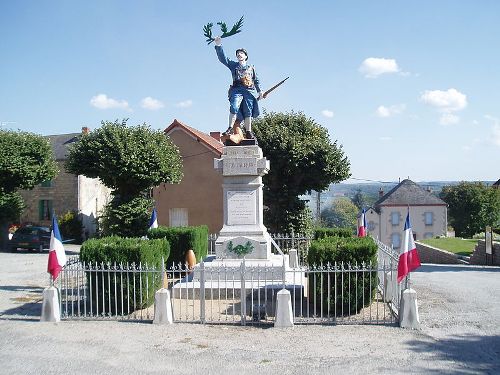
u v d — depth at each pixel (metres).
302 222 29.55
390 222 67.12
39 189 42.16
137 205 28.80
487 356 8.50
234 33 14.77
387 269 11.08
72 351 8.94
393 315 11.24
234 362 8.30
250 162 14.35
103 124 28.73
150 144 28.48
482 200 61.91
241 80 14.88
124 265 11.51
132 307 11.75
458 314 11.66
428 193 67.44
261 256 14.19
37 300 13.79
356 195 93.94
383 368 7.93
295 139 28.95
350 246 11.30
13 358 8.58
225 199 14.63
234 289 12.91
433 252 29.48
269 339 9.59
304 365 8.12
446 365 8.04
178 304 12.61
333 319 10.85
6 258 26.52
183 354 8.73
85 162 28.23
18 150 31.72
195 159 33.12
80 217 41.12
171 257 18.27
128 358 8.55
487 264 24.08
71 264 11.73
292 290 12.70
